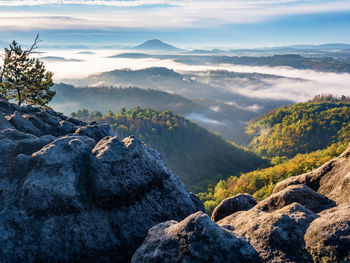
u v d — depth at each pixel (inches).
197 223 272.2
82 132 607.2
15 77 1220.5
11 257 293.1
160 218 395.2
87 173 376.5
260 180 4175.7
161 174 423.2
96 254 326.0
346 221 256.4
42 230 317.4
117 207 366.6
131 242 350.0
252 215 337.4
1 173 372.8
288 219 289.9
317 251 245.8
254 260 252.5
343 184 387.2
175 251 264.7
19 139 475.8
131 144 401.4
